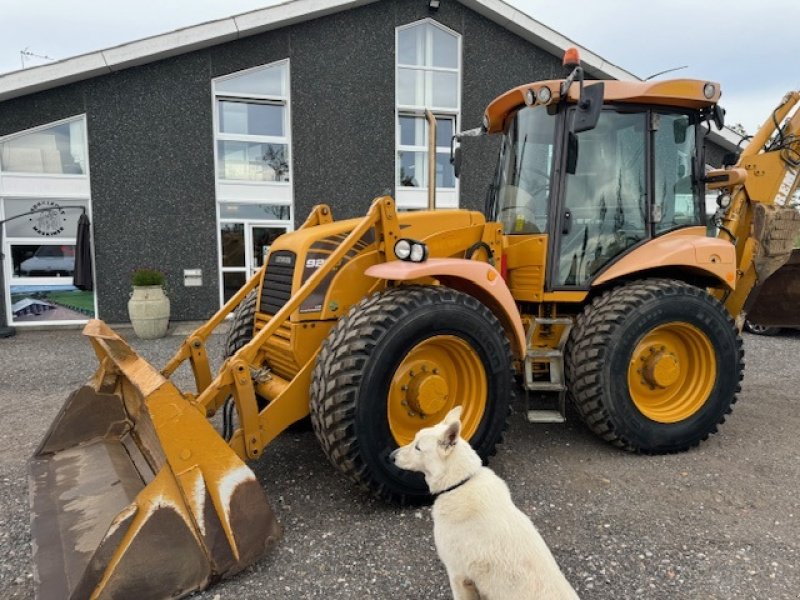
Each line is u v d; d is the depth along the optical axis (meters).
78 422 3.44
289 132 10.52
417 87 11.22
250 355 3.04
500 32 11.43
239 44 10.03
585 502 3.23
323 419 3.00
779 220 4.80
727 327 4.08
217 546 2.42
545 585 1.93
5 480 3.57
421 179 11.51
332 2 10.08
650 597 2.39
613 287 4.30
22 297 9.65
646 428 3.88
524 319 4.33
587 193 4.14
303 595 2.40
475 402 3.45
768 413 4.93
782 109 4.87
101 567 2.20
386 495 3.07
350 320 3.12
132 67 9.59
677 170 4.41
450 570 2.13
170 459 2.39
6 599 2.39
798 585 2.46
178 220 10.12
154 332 8.88
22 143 9.44
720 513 3.11
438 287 3.36
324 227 3.98
